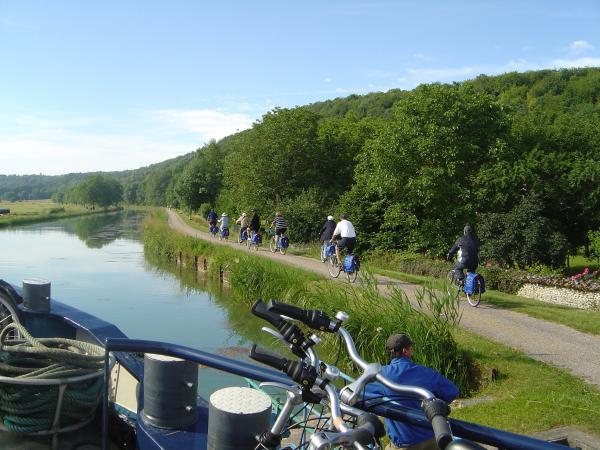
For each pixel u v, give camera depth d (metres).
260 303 2.12
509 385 7.78
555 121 29.66
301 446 2.26
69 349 4.46
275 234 27.72
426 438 3.13
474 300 13.59
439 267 20.67
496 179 23.53
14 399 3.81
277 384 2.24
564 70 79.50
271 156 39.50
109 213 125.12
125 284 22.47
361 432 1.62
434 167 24.81
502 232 21.45
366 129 42.41
